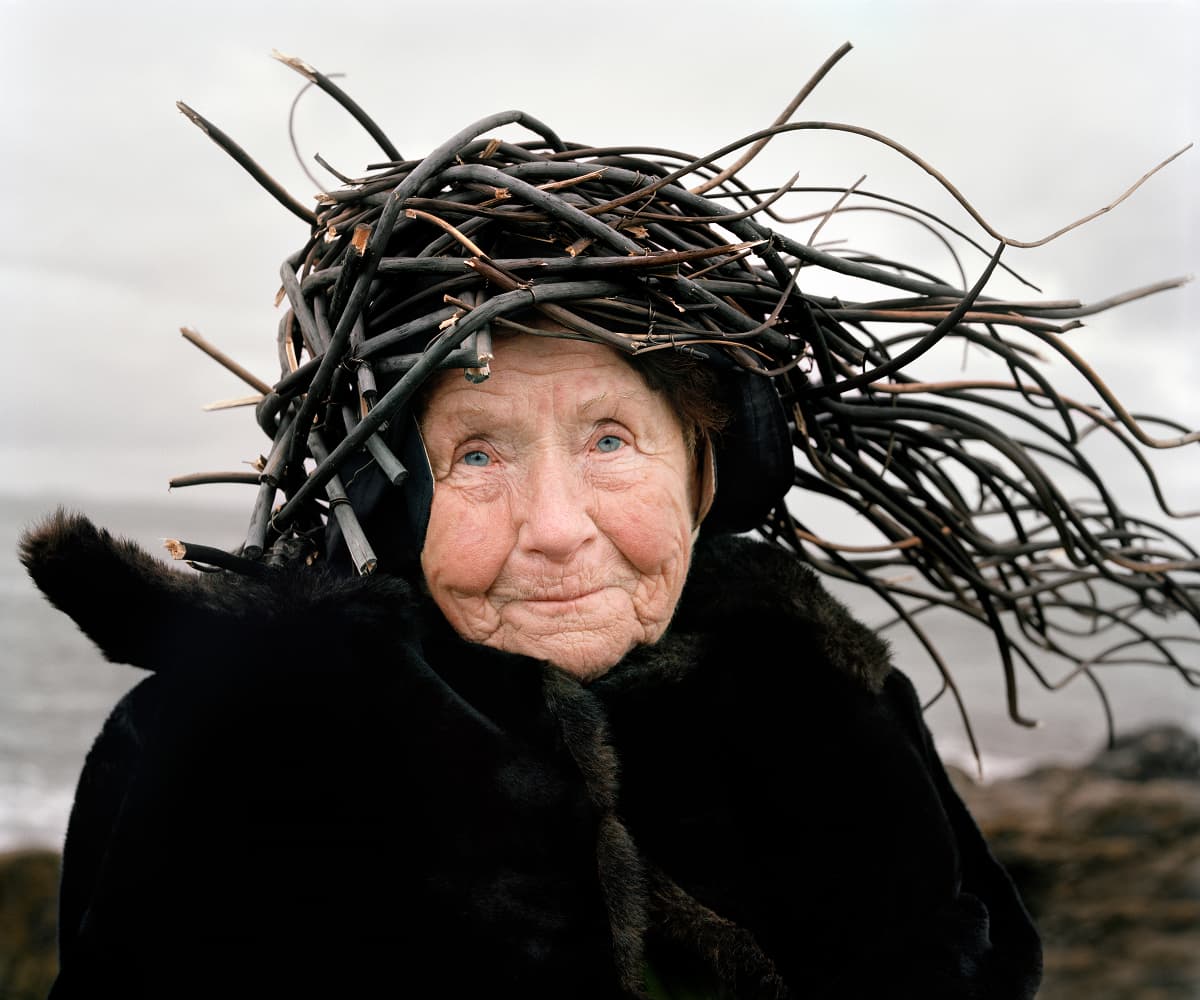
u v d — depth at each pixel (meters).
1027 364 1.51
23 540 1.19
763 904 1.47
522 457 1.37
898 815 1.53
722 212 1.37
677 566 1.45
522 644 1.39
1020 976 1.60
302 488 1.29
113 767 1.42
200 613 1.23
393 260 1.31
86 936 1.21
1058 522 1.65
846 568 1.88
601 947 1.26
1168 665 1.92
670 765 1.46
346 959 1.21
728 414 1.49
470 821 1.25
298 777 1.22
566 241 1.33
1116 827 5.62
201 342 1.53
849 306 1.50
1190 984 4.83
